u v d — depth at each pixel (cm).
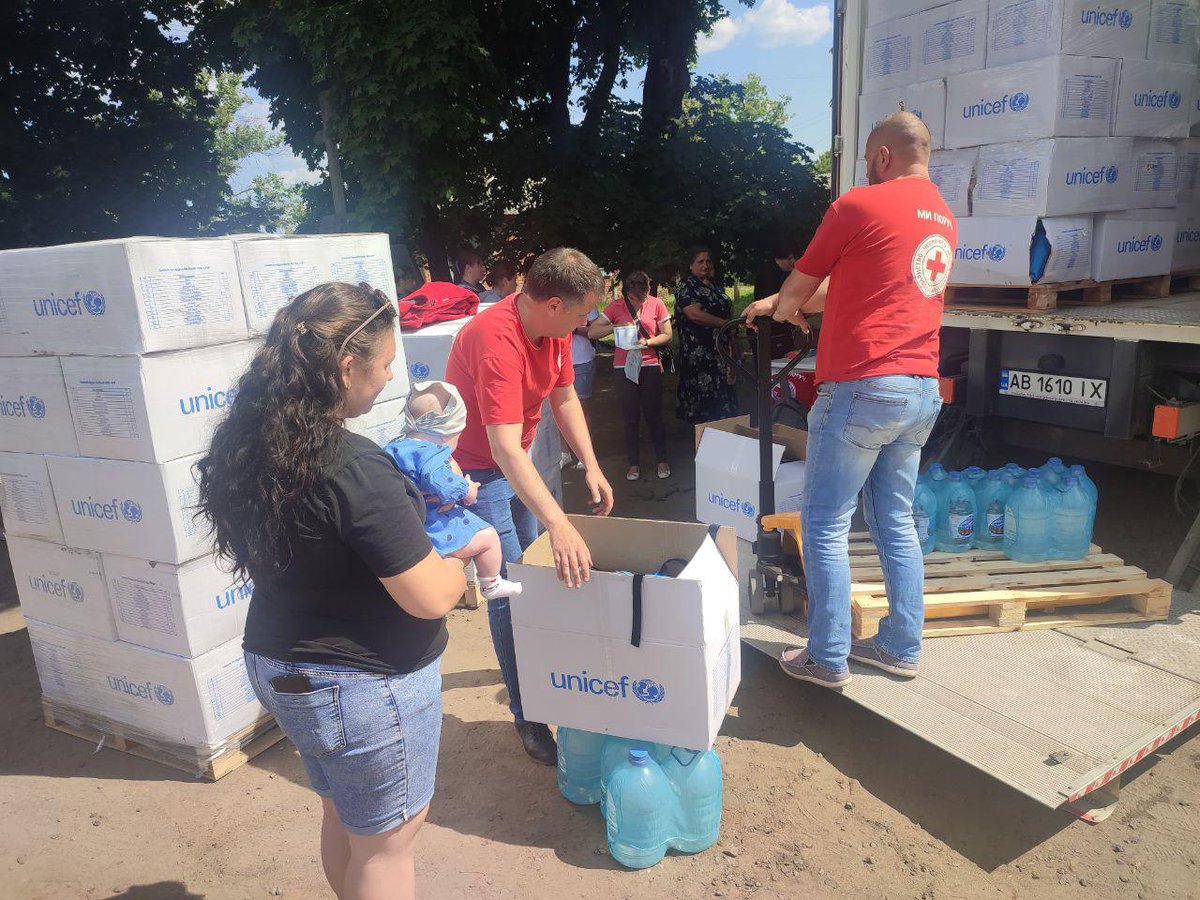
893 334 260
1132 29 393
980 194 409
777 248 809
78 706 325
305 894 247
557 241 1039
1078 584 337
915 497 361
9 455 303
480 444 279
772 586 345
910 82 431
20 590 322
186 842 270
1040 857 251
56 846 270
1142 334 360
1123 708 275
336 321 157
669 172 1066
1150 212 432
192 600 285
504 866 251
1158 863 247
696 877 244
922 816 270
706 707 238
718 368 645
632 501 573
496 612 287
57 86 1005
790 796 278
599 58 1187
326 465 153
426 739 179
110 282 258
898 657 297
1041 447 435
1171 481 537
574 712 257
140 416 266
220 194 1147
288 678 164
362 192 941
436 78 816
